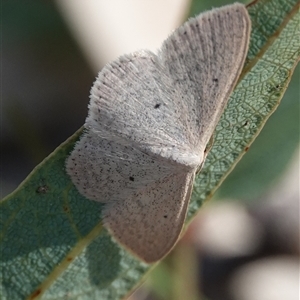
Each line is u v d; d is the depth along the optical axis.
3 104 0.17
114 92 0.12
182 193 0.12
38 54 0.18
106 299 0.12
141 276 0.12
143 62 0.12
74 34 0.18
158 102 0.12
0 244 0.12
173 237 0.12
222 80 0.11
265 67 0.12
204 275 0.16
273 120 0.14
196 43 0.11
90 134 0.12
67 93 0.18
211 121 0.12
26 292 0.12
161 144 0.12
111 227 0.12
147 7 0.18
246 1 0.13
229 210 0.16
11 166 0.17
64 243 0.12
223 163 0.12
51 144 0.17
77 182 0.12
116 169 0.12
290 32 0.12
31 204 0.12
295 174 0.16
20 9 0.18
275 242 0.17
